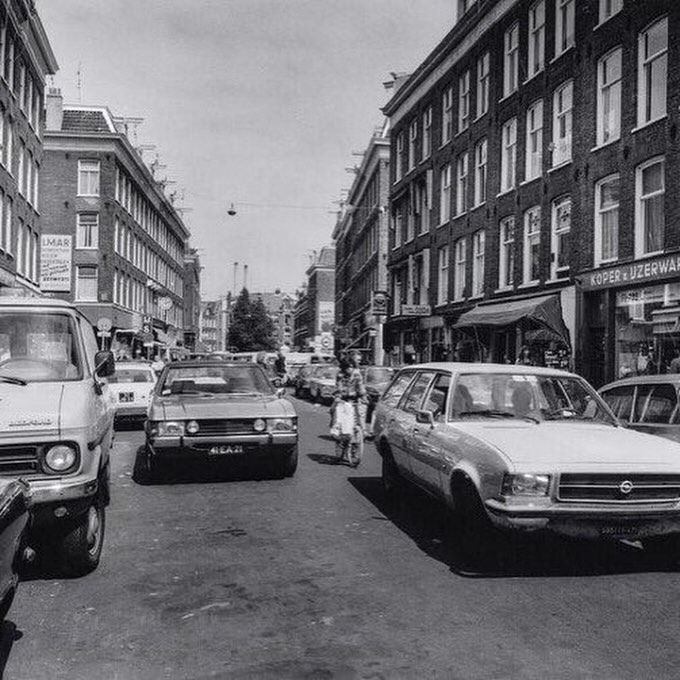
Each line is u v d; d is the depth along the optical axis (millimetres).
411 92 36375
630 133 18469
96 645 4395
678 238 16594
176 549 6590
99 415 6348
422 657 4191
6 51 27797
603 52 19828
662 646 4355
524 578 5719
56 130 44594
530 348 23031
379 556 6352
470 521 6176
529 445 6070
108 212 45250
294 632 4582
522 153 24484
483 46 27906
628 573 5867
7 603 4164
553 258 22391
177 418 9641
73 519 5590
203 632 4590
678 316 16531
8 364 6484
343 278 74625
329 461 12266
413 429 7742
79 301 44906
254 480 10289
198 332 107000
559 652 4262
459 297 30203
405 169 37844
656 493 5805
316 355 47312
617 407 8156
